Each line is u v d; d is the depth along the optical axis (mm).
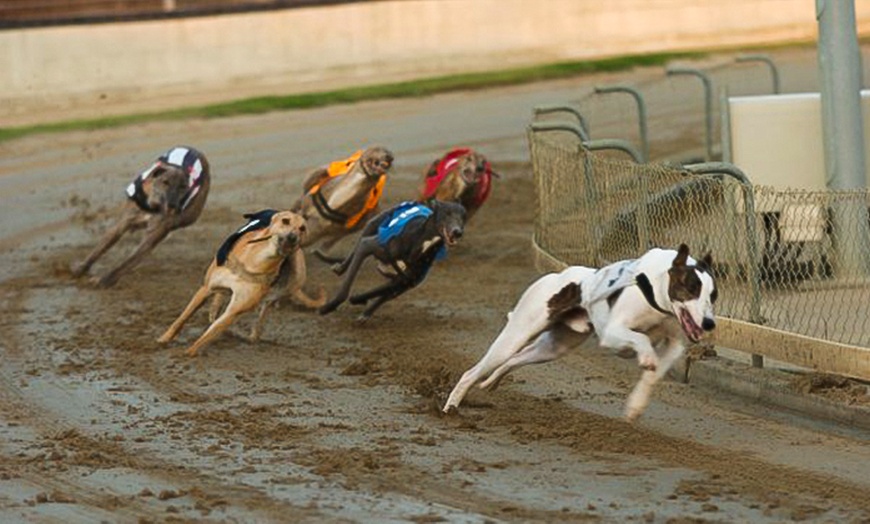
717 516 7207
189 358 11273
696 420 9242
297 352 11492
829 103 12672
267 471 8219
